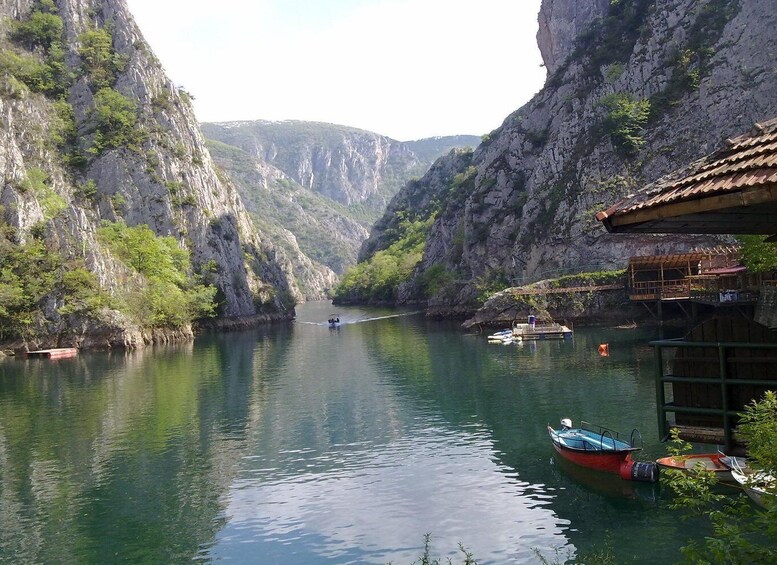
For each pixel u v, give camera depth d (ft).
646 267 334.65
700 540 86.38
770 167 33.60
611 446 116.88
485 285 464.24
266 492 115.03
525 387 192.44
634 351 252.21
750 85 402.72
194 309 475.31
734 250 313.73
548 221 451.94
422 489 112.06
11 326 382.42
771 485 44.27
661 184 38.99
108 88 585.63
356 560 87.76
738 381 42.73
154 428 165.48
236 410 183.21
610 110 452.76
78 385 242.37
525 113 563.89
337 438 147.95
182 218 556.51
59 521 106.01
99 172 549.54
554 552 86.63
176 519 104.99
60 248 420.77
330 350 321.11
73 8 622.54
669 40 456.45
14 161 443.73
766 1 413.39
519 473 117.19
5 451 148.97
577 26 605.73
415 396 189.67
